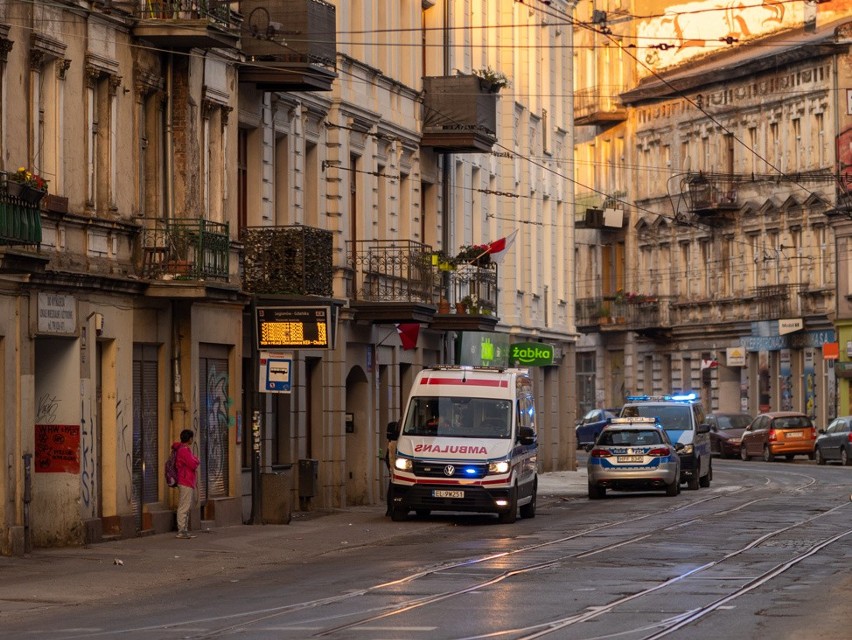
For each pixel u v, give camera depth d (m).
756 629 39.97
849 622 41.09
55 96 65.88
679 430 114.25
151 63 74.06
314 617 43.12
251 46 83.69
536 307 146.00
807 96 186.50
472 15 128.38
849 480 122.12
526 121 142.50
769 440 168.00
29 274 60.66
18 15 62.66
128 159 72.06
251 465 83.44
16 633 41.62
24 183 57.94
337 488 97.06
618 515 85.94
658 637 38.75
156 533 73.12
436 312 106.94
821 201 184.12
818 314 182.25
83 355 67.12
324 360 95.69
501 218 136.62
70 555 62.72
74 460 66.25
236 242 81.00
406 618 42.56
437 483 81.19
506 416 83.62
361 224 101.69
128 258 71.94
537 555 61.34
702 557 59.09
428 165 116.31
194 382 76.31
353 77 100.31
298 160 91.94
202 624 42.22
